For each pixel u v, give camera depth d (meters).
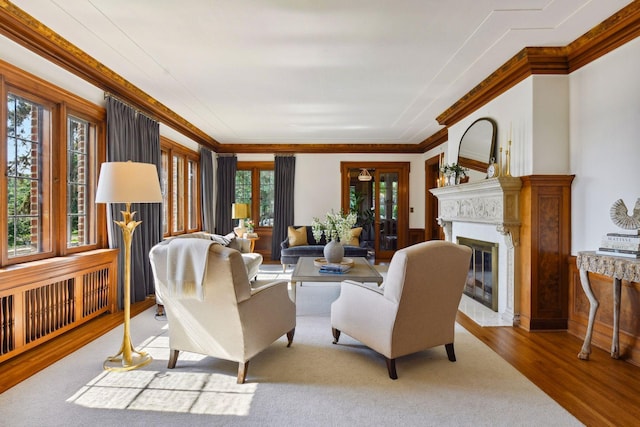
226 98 4.51
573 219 3.17
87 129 3.63
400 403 2.01
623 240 2.44
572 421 1.84
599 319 2.90
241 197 7.76
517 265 3.40
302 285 5.13
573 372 2.41
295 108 4.95
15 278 2.53
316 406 1.98
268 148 7.56
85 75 3.38
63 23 2.67
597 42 2.80
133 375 2.34
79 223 3.52
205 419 1.85
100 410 1.93
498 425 1.81
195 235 4.52
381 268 6.54
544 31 2.80
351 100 4.59
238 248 5.27
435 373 2.39
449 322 2.55
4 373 2.35
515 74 3.39
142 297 4.20
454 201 4.66
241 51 3.16
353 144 7.51
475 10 2.52
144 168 2.45
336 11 2.52
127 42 2.99
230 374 2.37
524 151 3.33
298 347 2.84
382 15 2.58
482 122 4.08
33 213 2.96
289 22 2.68
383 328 2.35
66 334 3.10
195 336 2.35
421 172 7.57
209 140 6.96
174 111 5.12
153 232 4.53
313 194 7.60
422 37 2.90
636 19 2.47
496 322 3.50
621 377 2.33
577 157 3.11
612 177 2.76
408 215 7.58
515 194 3.36
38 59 2.86
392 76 3.75
